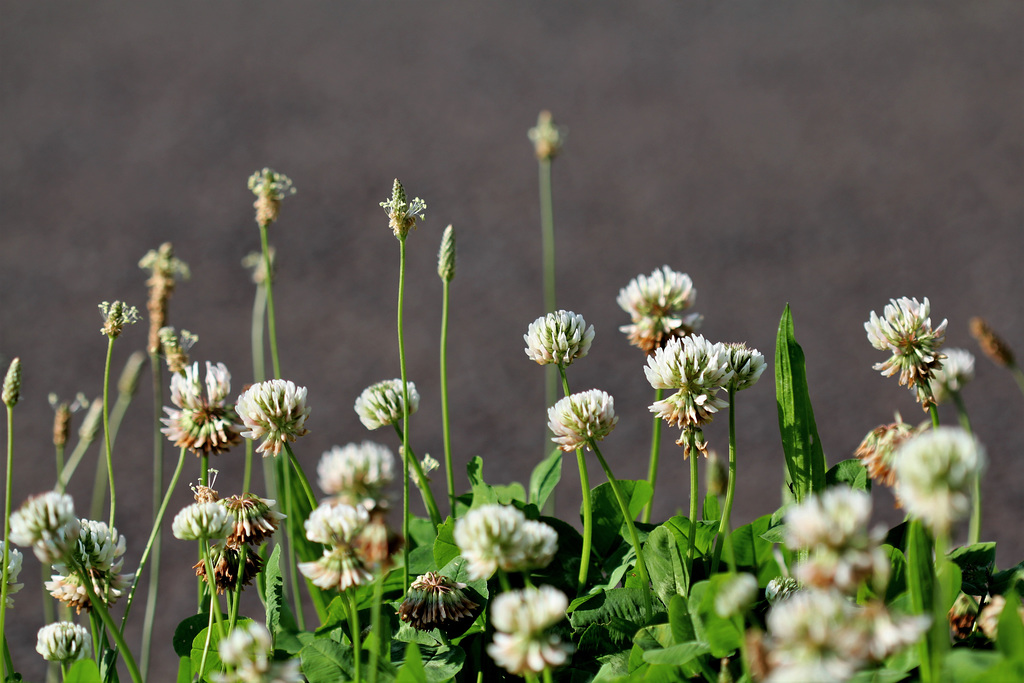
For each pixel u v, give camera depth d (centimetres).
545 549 165
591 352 954
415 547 266
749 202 1299
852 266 1109
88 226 1277
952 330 952
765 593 208
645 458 771
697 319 282
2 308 1076
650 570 212
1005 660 149
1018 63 1725
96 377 930
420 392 905
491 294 1095
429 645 210
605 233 1238
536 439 812
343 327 1031
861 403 839
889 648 125
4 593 198
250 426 209
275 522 205
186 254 1199
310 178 1417
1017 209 1218
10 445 196
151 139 1567
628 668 194
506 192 1364
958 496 126
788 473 221
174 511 703
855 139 1484
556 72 1834
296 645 208
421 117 1644
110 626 175
